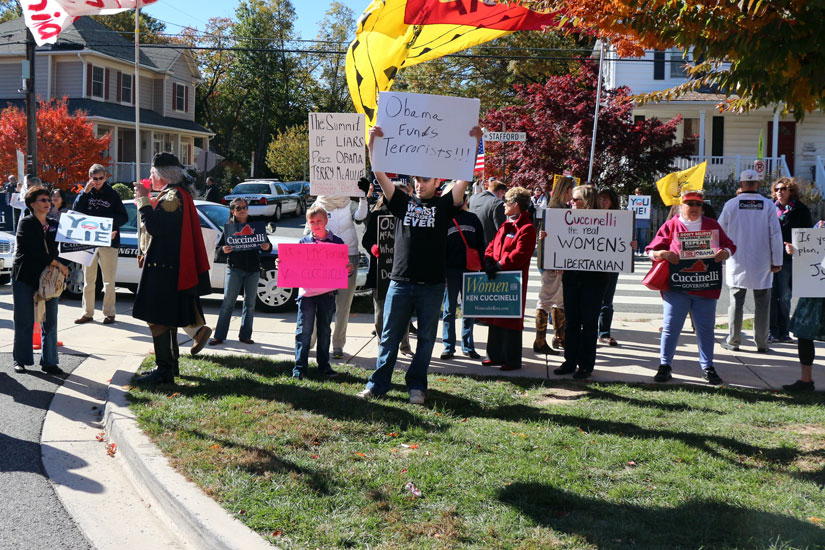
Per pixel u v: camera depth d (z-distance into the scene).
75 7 7.96
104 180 10.05
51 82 35.41
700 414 6.17
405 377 6.87
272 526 4.05
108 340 9.14
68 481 5.05
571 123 22.41
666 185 7.46
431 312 6.42
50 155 26.91
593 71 23.14
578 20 6.07
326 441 5.40
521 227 7.43
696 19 5.23
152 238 6.81
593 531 4.00
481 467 4.90
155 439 5.37
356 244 8.25
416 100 5.99
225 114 63.84
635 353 8.76
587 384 7.20
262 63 61.34
